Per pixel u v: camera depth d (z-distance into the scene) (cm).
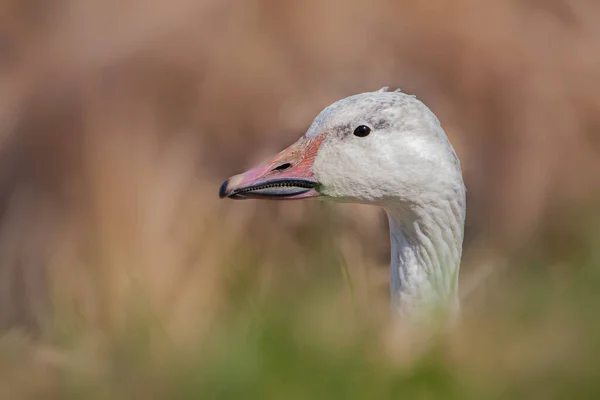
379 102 815
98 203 1295
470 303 825
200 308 880
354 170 812
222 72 1602
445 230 813
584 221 1034
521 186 1533
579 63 1631
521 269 898
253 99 1576
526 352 527
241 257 1056
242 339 543
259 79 1595
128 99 1612
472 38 1630
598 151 1584
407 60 1625
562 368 507
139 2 1736
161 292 961
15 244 1498
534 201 1516
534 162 1552
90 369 619
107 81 1644
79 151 1501
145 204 1266
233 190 830
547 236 1448
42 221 1477
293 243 1178
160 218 1236
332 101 1555
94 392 572
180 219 1242
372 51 1627
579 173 1555
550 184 1537
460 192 815
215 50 1638
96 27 1734
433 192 806
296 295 666
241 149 1551
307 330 553
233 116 1568
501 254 1349
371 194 816
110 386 569
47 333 883
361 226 1179
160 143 1502
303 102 1555
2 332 1242
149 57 1647
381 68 1609
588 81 1619
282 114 1549
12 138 1595
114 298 952
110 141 1470
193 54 1642
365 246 1173
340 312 638
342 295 742
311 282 775
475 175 1542
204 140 1559
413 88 1600
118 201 1284
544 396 496
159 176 1356
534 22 1673
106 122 1559
